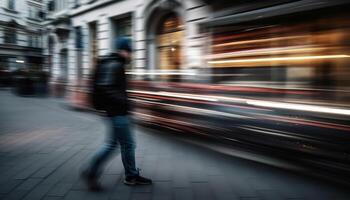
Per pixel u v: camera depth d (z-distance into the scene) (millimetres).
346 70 5980
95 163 3705
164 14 12648
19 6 33062
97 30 17094
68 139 6398
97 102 3746
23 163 4781
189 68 11055
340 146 4027
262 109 4973
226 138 5543
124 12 14719
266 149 4941
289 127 4582
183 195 3621
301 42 7082
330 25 6379
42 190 3740
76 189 3775
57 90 16922
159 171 4438
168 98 6895
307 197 3547
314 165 4324
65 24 19859
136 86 7996
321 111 4238
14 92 19578
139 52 13852
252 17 8352
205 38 10289
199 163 4773
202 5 10477
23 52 33000
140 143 6008
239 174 4293
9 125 8008
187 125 6344
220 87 5914
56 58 22906
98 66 3789
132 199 3508
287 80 7359
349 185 3877
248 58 8781
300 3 6910
